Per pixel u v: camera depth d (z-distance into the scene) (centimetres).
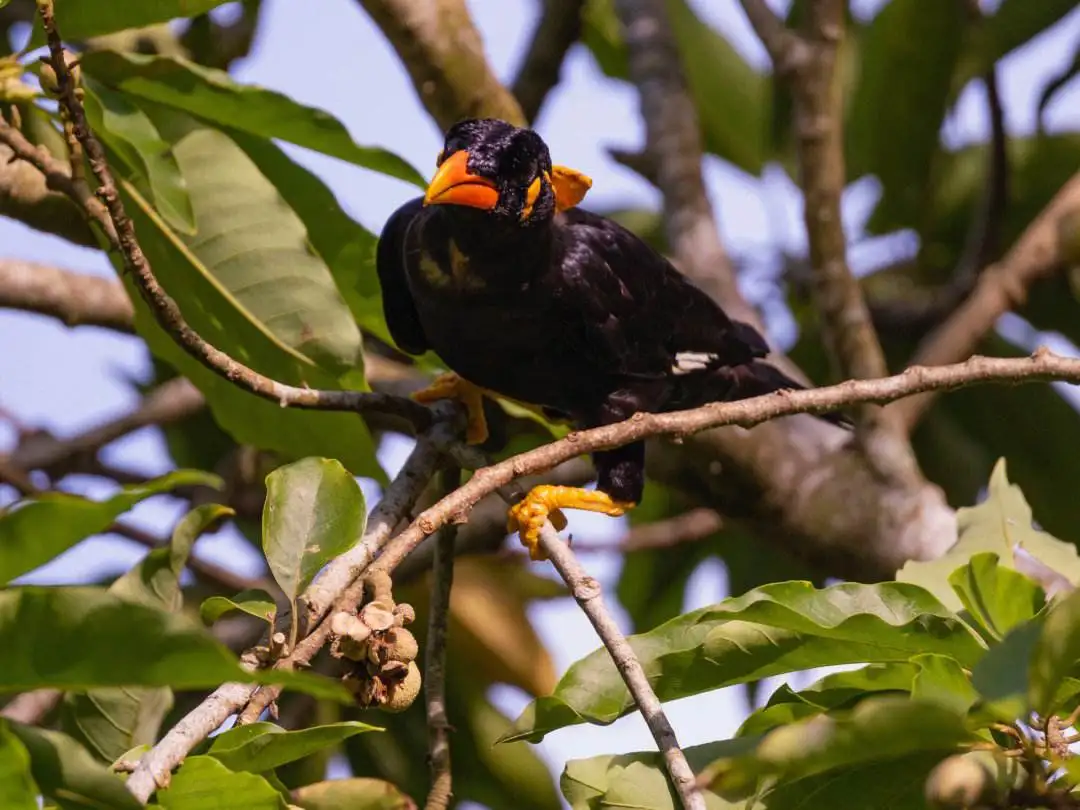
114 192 585
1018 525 664
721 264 1183
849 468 1074
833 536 1068
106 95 696
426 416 725
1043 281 1164
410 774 1046
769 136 1274
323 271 782
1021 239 1183
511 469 590
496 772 1049
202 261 780
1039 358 662
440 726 652
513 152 795
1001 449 1255
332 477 558
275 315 783
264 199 783
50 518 416
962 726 454
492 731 1053
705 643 551
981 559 569
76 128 580
